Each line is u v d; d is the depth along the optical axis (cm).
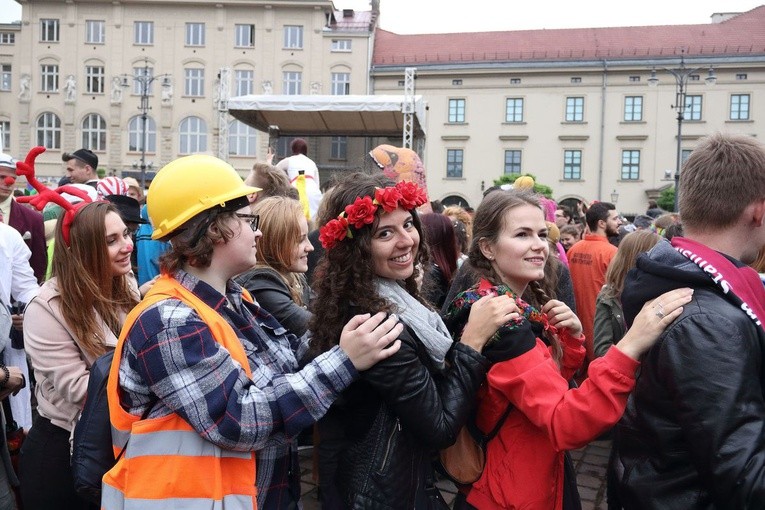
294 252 285
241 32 3347
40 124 3438
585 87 3319
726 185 142
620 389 147
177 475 138
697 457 130
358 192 170
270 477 161
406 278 179
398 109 1010
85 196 250
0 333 223
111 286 231
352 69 3344
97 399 162
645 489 146
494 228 193
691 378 131
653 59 3272
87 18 3378
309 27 3322
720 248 147
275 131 1191
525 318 180
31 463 216
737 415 125
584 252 484
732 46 3319
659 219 617
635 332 145
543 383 165
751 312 134
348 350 151
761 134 3180
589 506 358
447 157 3444
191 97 3372
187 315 142
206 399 136
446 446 159
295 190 390
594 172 3322
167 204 150
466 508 183
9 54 3453
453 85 3425
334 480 168
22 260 349
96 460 159
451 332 194
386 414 161
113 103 3381
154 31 3366
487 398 178
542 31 3681
